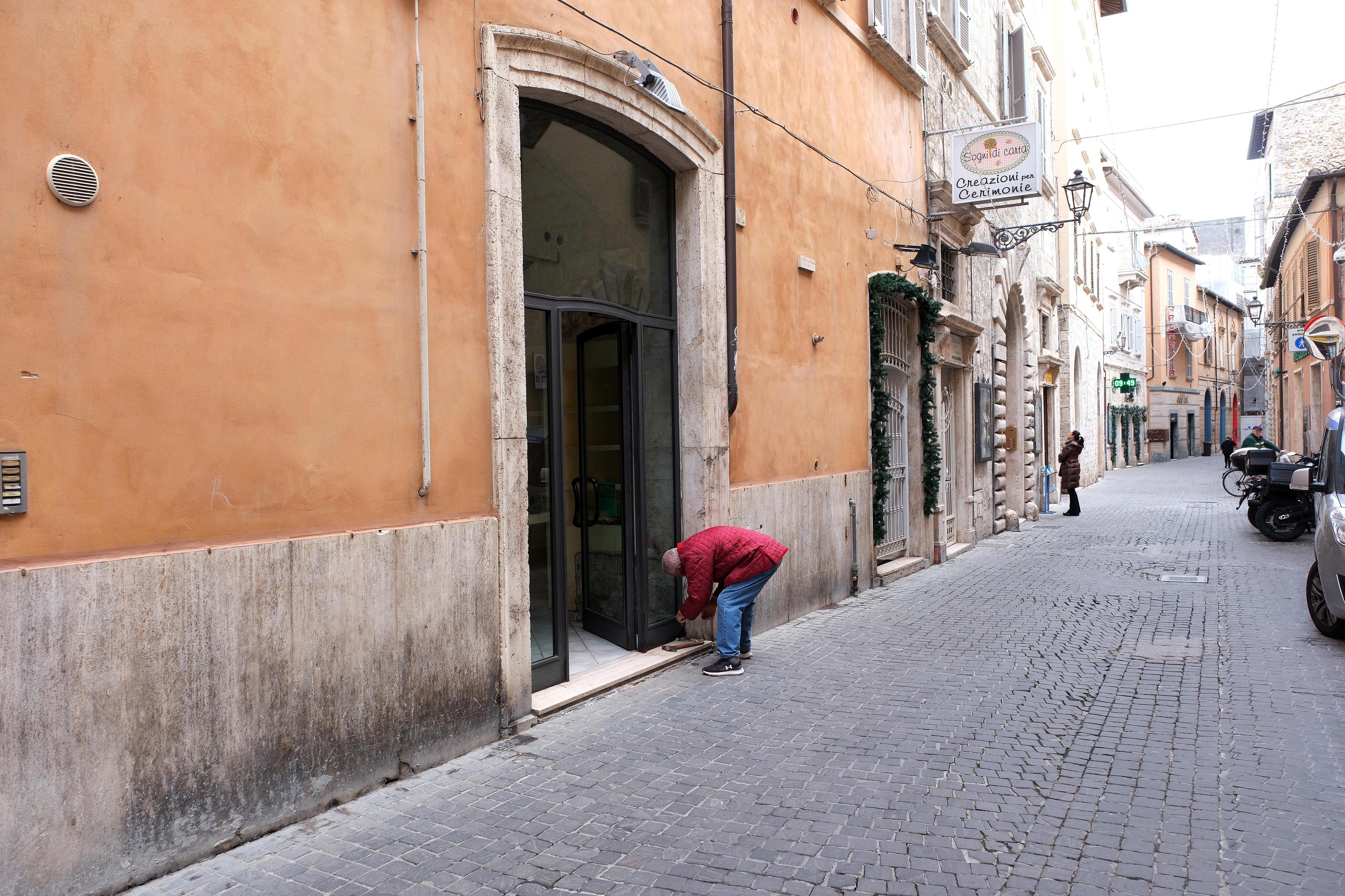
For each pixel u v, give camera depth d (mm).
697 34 7156
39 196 3084
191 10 3551
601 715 5496
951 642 7359
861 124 10375
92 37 3234
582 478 7316
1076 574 11055
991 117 16312
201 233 3574
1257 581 10148
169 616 3361
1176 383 50344
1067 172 24375
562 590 6098
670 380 7297
